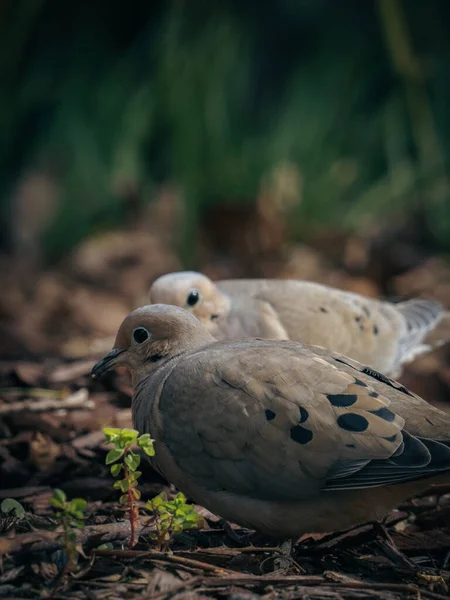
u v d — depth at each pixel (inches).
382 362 354.3
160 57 716.0
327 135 714.8
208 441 221.3
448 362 416.5
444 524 262.1
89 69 774.5
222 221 634.8
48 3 785.6
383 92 746.2
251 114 749.9
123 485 218.2
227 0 740.7
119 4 786.8
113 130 735.7
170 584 205.6
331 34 751.7
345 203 687.1
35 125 794.8
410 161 714.8
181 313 252.1
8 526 231.5
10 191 762.8
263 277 607.5
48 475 296.5
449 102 723.4
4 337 495.2
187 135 700.7
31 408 339.6
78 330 527.2
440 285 586.9
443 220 671.8
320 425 213.3
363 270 619.5
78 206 723.4
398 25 678.5
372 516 223.5
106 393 366.6
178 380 229.6
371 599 207.6
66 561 212.1
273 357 225.3
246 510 223.0
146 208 700.7
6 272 669.3
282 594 206.8
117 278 616.4
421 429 214.2
